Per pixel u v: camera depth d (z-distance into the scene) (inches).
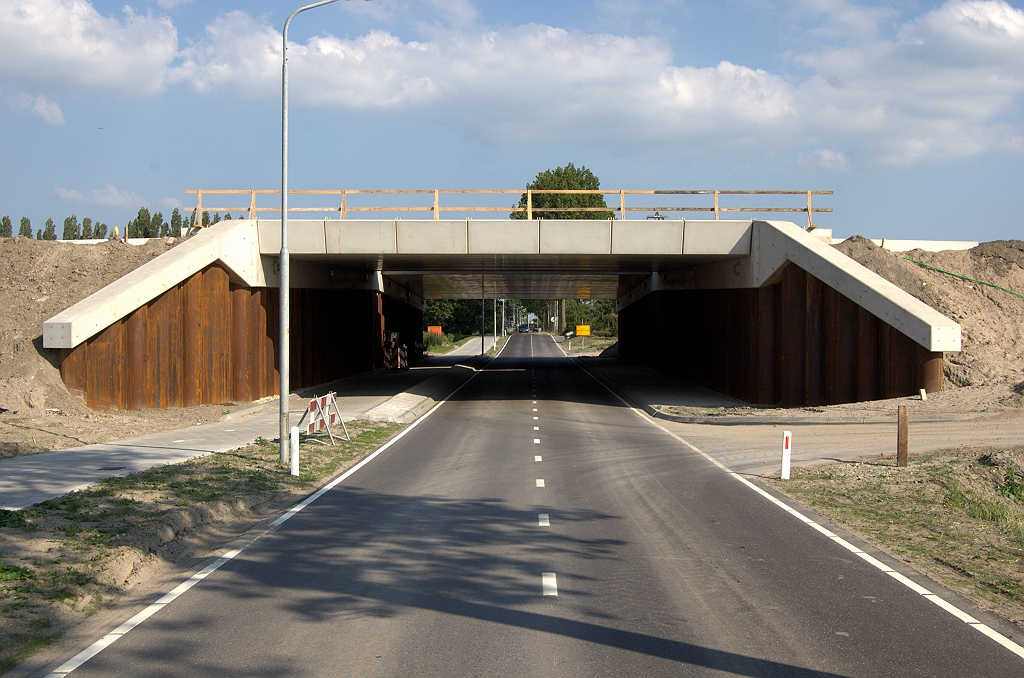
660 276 1961.1
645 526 450.3
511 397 1450.5
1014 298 1248.2
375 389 1491.1
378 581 341.7
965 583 340.2
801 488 572.1
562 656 254.2
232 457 678.5
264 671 242.2
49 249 1299.2
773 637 272.5
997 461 595.8
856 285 1025.5
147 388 1083.3
